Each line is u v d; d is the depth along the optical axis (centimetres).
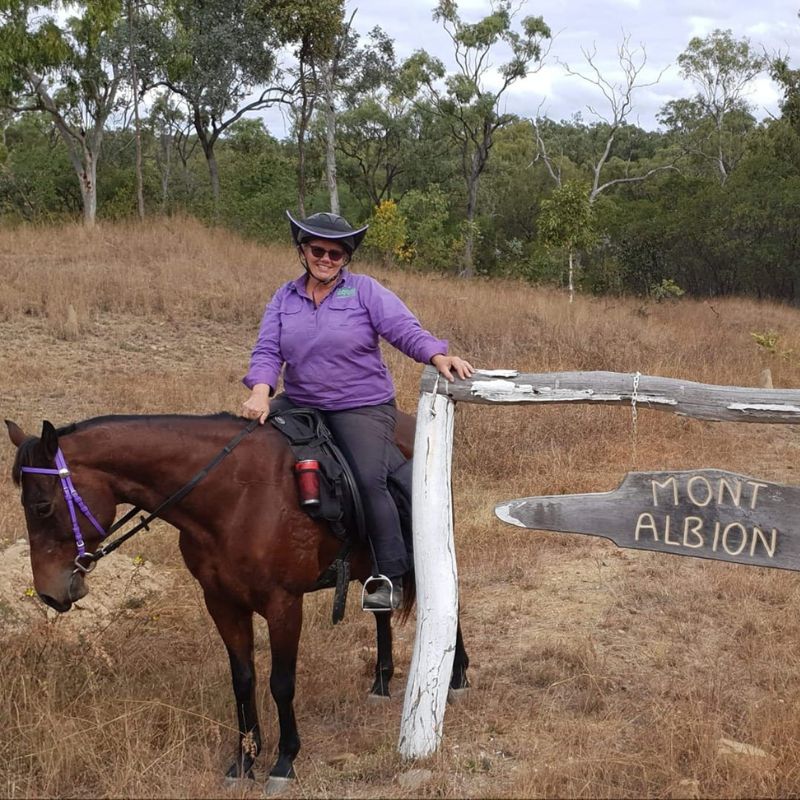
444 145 5131
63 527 406
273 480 429
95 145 3634
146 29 3556
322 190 4759
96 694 493
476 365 1474
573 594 686
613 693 528
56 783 428
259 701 509
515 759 455
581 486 924
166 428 427
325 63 3344
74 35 3334
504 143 6331
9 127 5247
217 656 567
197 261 2006
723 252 3544
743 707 500
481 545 780
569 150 6562
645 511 431
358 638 614
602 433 1105
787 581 690
